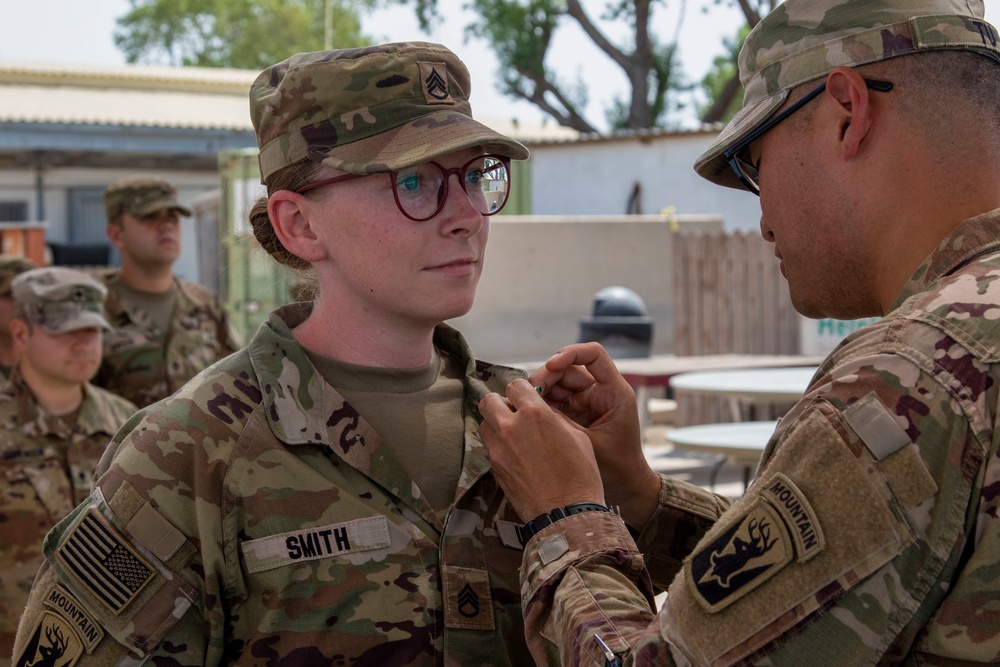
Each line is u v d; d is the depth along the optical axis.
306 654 1.53
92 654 1.49
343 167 1.54
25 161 22.08
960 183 1.43
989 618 1.26
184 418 1.56
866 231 1.48
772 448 1.42
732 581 1.33
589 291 11.34
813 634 1.29
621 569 1.55
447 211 1.59
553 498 1.60
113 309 5.17
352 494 1.60
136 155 21.73
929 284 1.41
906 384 1.31
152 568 1.50
